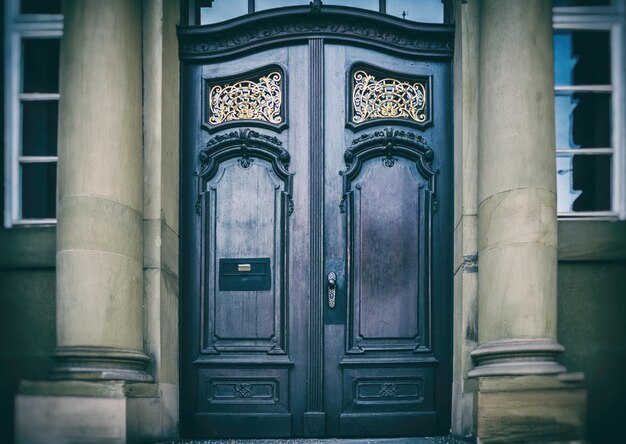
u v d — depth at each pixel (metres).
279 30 5.97
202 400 5.79
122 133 5.25
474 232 5.45
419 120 5.93
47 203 5.75
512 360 4.92
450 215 5.86
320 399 5.73
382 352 5.77
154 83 5.56
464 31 5.59
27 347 5.47
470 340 5.38
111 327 5.05
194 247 5.91
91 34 5.25
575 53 5.80
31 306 5.50
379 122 5.91
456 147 5.76
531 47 5.18
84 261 5.05
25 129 5.79
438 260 5.83
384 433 5.71
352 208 5.87
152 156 5.52
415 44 5.94
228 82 6.02
